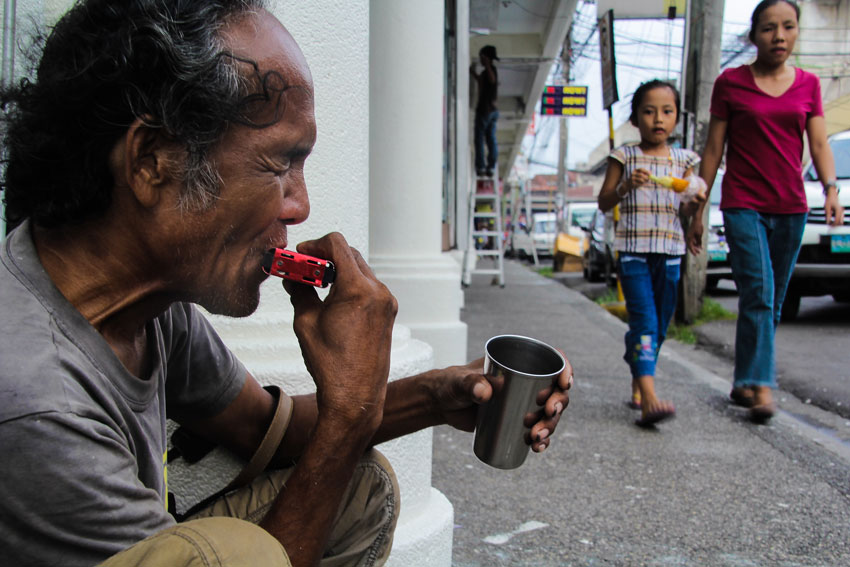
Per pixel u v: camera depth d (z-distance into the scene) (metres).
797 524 2.22
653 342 3.23
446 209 8.72
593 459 2.81
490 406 1.06
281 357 1.58
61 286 0.79
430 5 3.85
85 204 0.75
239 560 0.69
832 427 3.46
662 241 3.21
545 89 11.68
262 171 0.80
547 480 2.58
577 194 45.59
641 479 2.60
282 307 1.66
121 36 0.71
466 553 2.00
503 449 1.06
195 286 0.83
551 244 24.27
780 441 3.04
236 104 0.76
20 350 0.68
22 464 0.64
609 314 7.30
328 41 1.67
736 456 2.85
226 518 0.75
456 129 8.54
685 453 2.88
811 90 3.30
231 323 1.61
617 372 4.43
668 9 8.56
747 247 3.27
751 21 3.35
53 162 0.74
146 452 0.85
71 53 0.73
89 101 0.72
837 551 2.04
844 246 6.30
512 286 10.84
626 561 1.97
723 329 6.21
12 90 0.78
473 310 7.50
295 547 0.84
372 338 0.88
